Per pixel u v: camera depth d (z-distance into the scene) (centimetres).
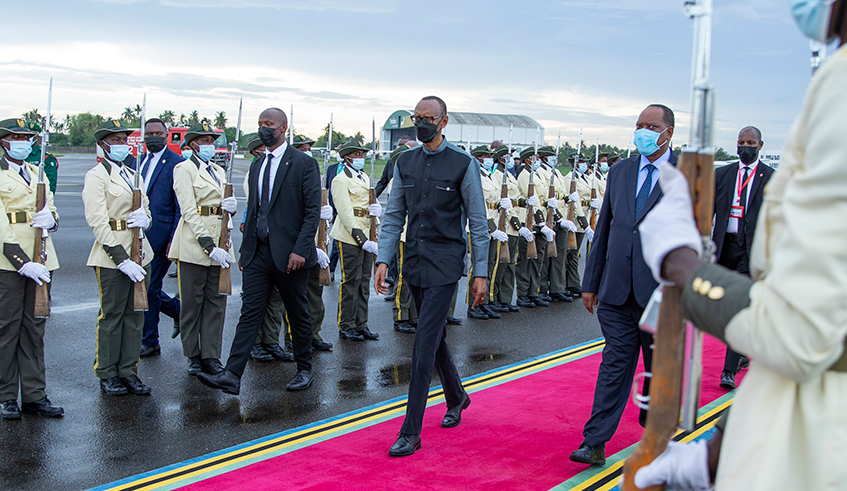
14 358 476
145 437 451
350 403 528
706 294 139
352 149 741
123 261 513
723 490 145
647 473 158
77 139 7456
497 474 391
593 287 422
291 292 543
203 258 572
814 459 134
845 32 137
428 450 427
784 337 126
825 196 123
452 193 431
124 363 535
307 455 419
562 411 505
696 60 150
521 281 932
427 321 427
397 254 764
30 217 479
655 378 155
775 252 131
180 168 577
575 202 1005
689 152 150
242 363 510
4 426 463
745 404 145
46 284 470
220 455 420
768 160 616
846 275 121
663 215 147
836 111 123
